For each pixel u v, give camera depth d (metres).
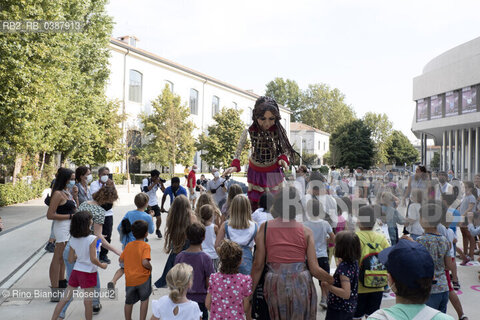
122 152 28.17
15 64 11.40
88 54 21.97
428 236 3.72
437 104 28.16
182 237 4.55
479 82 23.61
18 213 13.70
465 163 28.56
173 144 32.62
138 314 4.78
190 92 40.91
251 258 3.94
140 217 5.52
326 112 80.31
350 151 54.59
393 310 1.79
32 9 11.70
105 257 7.15
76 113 20.34
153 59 34.97
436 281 3.64
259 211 3.97
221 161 38.84
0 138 13.09
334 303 3.50
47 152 22.19
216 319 3.33
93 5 22.00
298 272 3.04
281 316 2.99
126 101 32.84
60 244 5.16
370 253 3.89
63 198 5.18
